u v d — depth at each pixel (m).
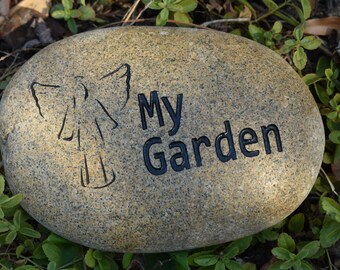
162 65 0.34
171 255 0.37
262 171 0.33
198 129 0.33
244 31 0.44
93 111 0.33
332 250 0.40
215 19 0.45
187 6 0.41
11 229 0.36
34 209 0.34
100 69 0.34
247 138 0.33
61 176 0.33
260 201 0.33
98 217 0.33
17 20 0.44
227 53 0.35
